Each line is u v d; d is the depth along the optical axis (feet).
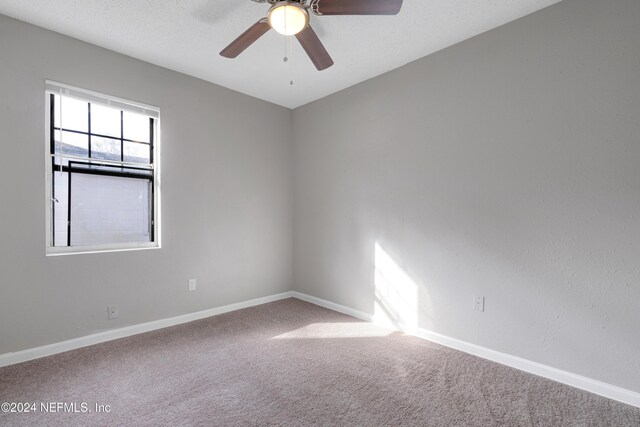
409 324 9.16
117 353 7.72
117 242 8.84
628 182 5.82
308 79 10.19
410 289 9.12
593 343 6.20
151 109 9.10
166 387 6.31
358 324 9.89
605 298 6.07
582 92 6.27
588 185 6.23
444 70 8.32
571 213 6.42
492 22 7.22
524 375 6.83
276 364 7.30
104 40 7.96
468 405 5.81
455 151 8.13
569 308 6.47
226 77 10.06
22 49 7.16
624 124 5.85
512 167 7.19
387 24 7.26
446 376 6.81
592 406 5.77
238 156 11.19
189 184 9.93
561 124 6.52
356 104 10.52
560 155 6.54
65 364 7.13
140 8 6.72
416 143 8.95
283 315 10.68
